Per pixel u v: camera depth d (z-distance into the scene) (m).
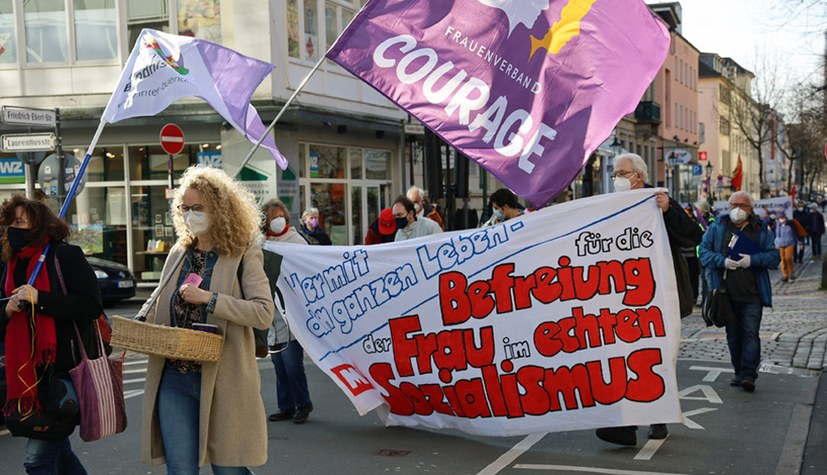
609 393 6.22
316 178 22.45
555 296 6.31
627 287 6.21
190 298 3.96
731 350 8.61
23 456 6.59
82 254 4.63
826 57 19.89
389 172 26.22
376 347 6.77
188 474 4.08
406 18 5.99
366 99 23.95
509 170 5.83
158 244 20.73
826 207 85.06
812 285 20.55
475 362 6.49
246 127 7.73
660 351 6.15
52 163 14.76
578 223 6.27
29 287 4.33
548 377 6.32
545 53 5.87
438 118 5.95
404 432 7.05
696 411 7.61
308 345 6.93
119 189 20.80
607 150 33.97
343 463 6.18
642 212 6.20
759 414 7.44
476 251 6.47
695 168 48.91
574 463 6.06
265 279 4.24
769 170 71.06
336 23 23.12
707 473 5.77
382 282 6.73
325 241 12.30
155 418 4.15
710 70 76.50
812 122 33.16
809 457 6.10
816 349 10.61
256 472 5.98
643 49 5.78
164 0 20.36
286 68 20.47
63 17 20.62
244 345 4.15
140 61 7.61
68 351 4.50
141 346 3.84
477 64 5.93
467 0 5.93
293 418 7.48
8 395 4.38
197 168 4.25
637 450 6.38
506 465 6.04
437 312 6.59
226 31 20.11
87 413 4.46
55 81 20.66
